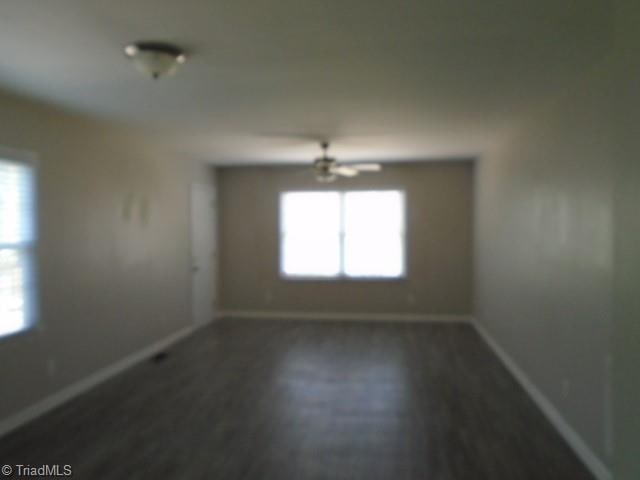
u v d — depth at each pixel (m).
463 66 2.70
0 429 3.12
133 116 3.88
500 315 5.04
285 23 2.13
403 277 6.97
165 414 3.49
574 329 2.96
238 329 6.43
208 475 2.63
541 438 3.10
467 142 5.13
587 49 2.43
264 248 7.28
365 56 2.55
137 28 2.18
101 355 4.26
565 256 3.13
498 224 5.14
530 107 3.58
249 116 3.90
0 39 2.30
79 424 3.31
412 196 6.91
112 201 4.44
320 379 4.31
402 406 3.65
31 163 3.41
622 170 1.16
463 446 2.98
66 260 3.78
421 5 1.96
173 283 5.75
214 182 7.18
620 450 1.17
